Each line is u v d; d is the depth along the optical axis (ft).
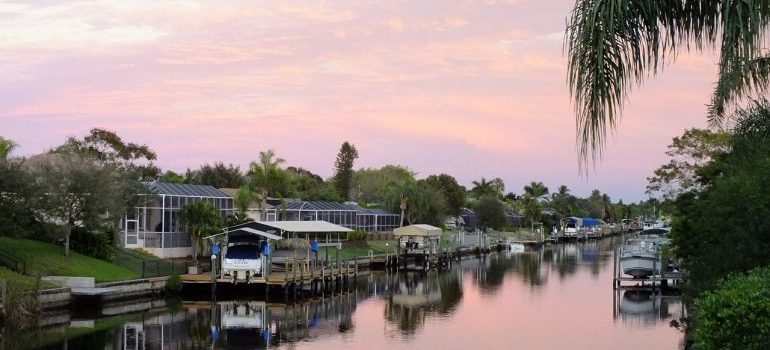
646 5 23.57
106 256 163.12
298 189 353.51
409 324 131.64
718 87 26.78
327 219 286.46
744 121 51.57
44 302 124.98
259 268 160.86
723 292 34.76
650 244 184.24
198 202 195.11
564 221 547.90
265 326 127.24
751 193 55.62
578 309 150.61
